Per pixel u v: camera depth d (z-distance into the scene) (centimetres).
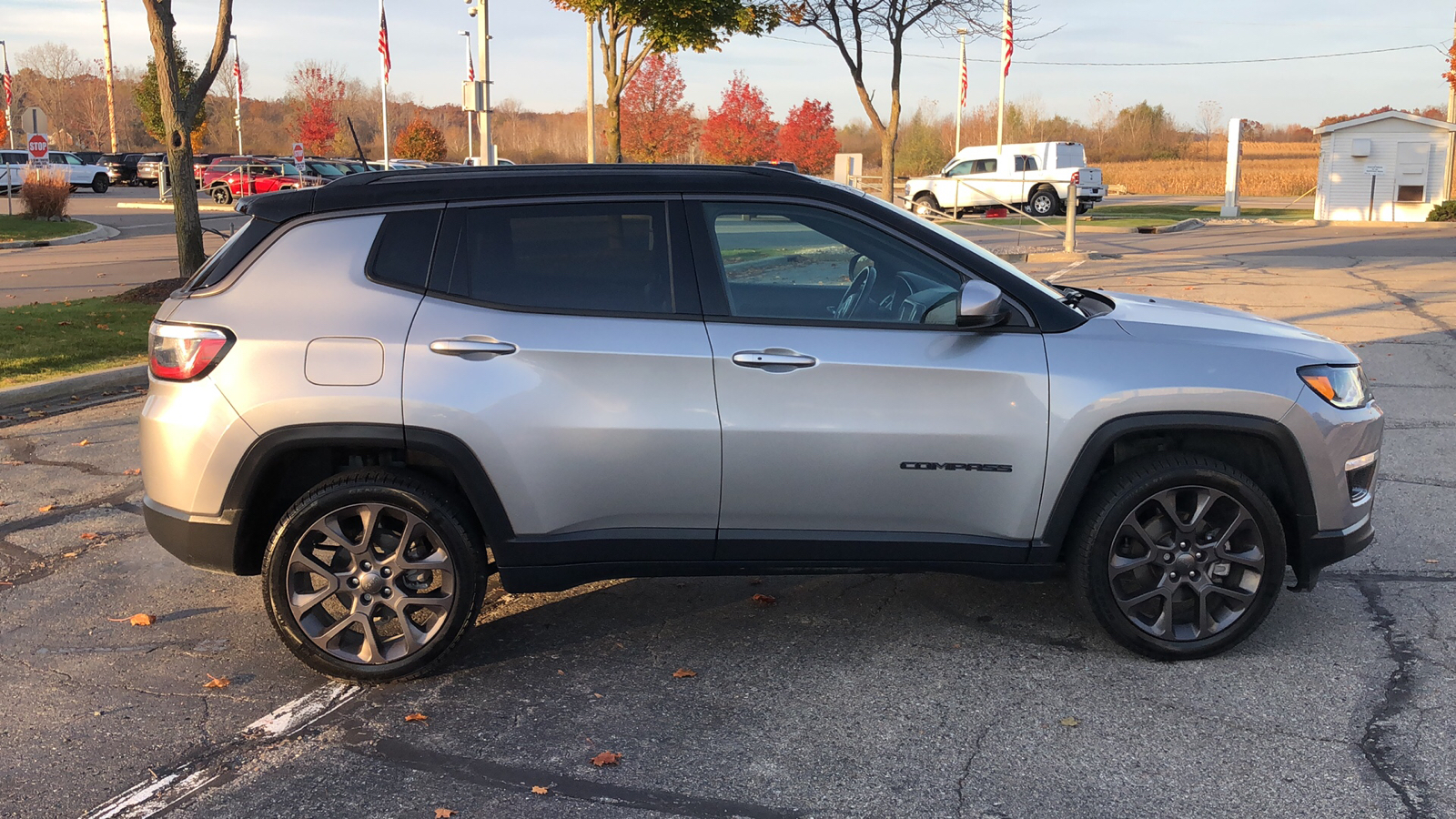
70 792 317
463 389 362
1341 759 324
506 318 368
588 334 367
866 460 371
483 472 365
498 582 482
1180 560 384
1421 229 2580
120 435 750
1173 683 376
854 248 380
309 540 375
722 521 378
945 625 430
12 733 352
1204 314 425
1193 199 4394
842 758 330
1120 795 307
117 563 511
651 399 367
